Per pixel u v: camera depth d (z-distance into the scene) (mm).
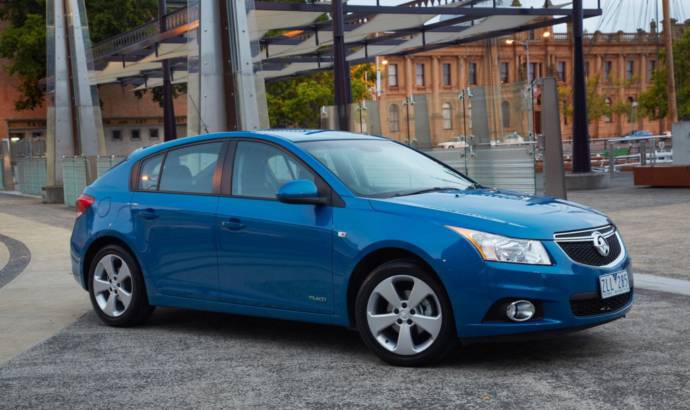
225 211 6195
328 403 4617
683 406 4309
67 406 4781
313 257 5676
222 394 4879
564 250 5082
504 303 5012
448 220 5195
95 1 49375
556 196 13258
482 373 5078
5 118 55125
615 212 14906
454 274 5066
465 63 86625
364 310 5449
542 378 4910
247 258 6047
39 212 21297
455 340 5195
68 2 24266
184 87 53125
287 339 6277
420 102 15641
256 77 14141
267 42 27250
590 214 5543
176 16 24203
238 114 13977
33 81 51438
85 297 8523
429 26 25484
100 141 24391
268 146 6211
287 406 4594
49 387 5191
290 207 5859
